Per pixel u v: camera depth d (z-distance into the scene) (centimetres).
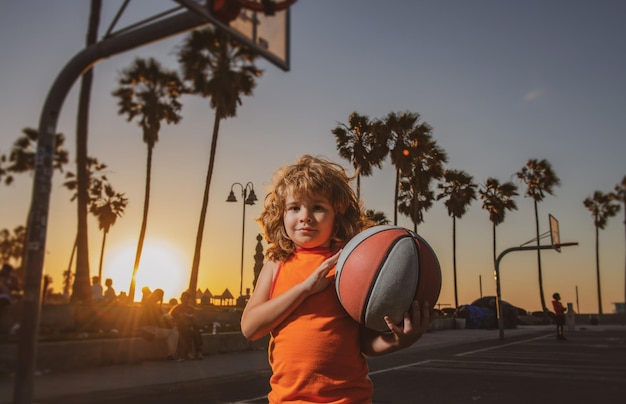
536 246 1986
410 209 3338
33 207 332
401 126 2656
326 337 167
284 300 167
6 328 319
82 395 368
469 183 3234
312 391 163
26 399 313
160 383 740
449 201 3325
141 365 903
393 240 172
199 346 1103
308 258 184
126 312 852
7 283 322
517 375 946
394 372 995
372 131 2644
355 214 197
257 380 852
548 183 2572
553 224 2016
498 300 2028
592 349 1534
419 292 168
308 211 183
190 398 669
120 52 356
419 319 167
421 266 171
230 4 366
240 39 398
